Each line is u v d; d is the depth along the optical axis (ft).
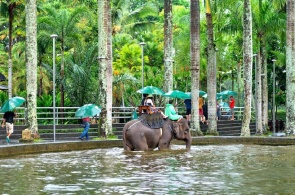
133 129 62.39
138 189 34.94
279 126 163.94
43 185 36.83
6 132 87.04
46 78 173.27
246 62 98.12
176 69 170.60
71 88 134.00
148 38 209.87
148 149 62.39
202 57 169.37
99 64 85.66
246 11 98.37
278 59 146.92
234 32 126.62
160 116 63.52
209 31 109.09
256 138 78.02
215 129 105.40
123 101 146.00
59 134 93.15
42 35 138.72
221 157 55.77
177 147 68.59
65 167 47.21
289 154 59.77
